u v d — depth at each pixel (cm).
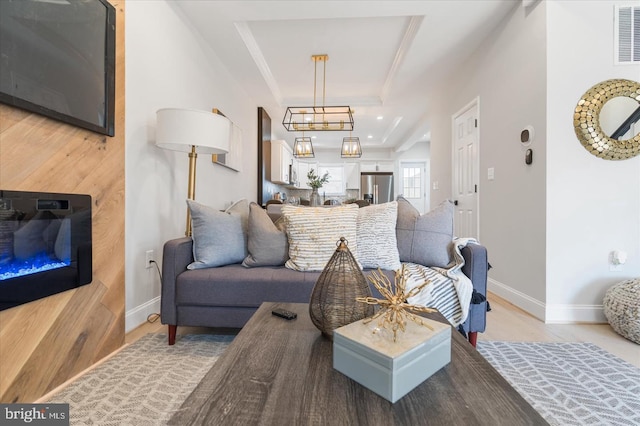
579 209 220
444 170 432
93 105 155
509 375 147
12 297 117
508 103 270
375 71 414
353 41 338
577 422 115
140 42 211
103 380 141
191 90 287
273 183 685
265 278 175
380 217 198
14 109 120
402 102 499
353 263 102
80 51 147
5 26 113
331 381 73
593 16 220
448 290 166
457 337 97
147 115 220
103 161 164
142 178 214
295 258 188
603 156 218
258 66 376
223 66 369
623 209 218
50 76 132
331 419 61
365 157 899
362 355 72
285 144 679
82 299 150
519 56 254
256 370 78
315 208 201
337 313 95
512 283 262
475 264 170
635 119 216
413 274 173
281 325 108
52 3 132
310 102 522
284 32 320
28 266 125
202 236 191
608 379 144
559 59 221
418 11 267
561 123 221
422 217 203
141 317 212
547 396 131
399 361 67
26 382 123
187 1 254
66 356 140
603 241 219
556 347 177
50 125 134
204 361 159
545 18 223
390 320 81
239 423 60
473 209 342
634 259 217
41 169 131
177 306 178
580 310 219
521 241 250
